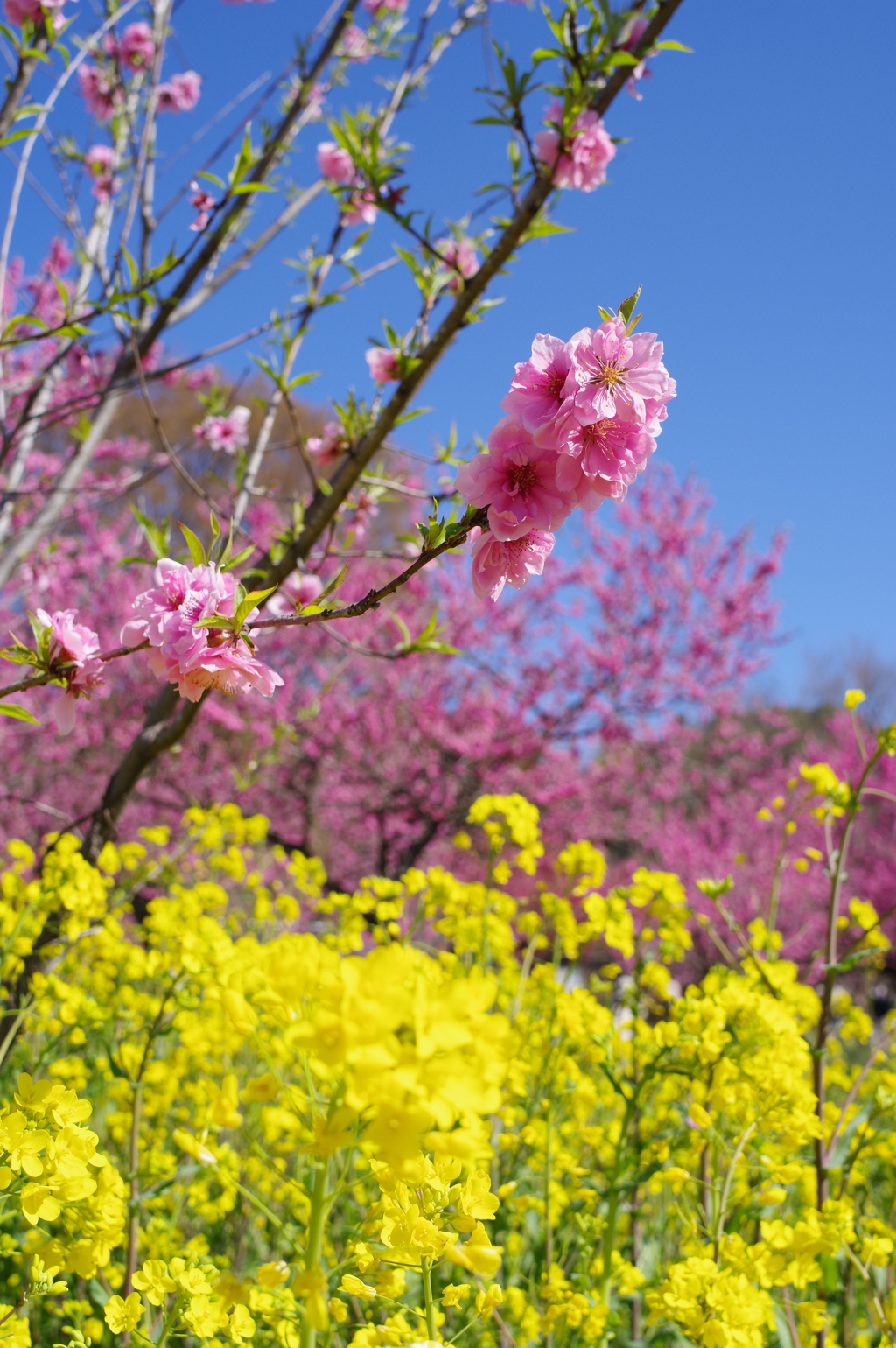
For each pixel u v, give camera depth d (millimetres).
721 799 13453
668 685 12039
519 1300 2125
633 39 2967
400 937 3092
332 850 12555
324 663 12055
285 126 3508
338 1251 2348
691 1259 1649
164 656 1445
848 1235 1964
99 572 10844
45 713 10969
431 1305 1284
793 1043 1980
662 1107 2973
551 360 1347
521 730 11453
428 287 2969
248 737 12094
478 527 1439
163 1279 1506
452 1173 1282
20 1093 1374
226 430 4289
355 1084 805
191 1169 2340
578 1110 2543
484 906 3121
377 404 3074
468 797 11328
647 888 2773
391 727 11461
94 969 3508
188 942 2307
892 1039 2811
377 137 2727
